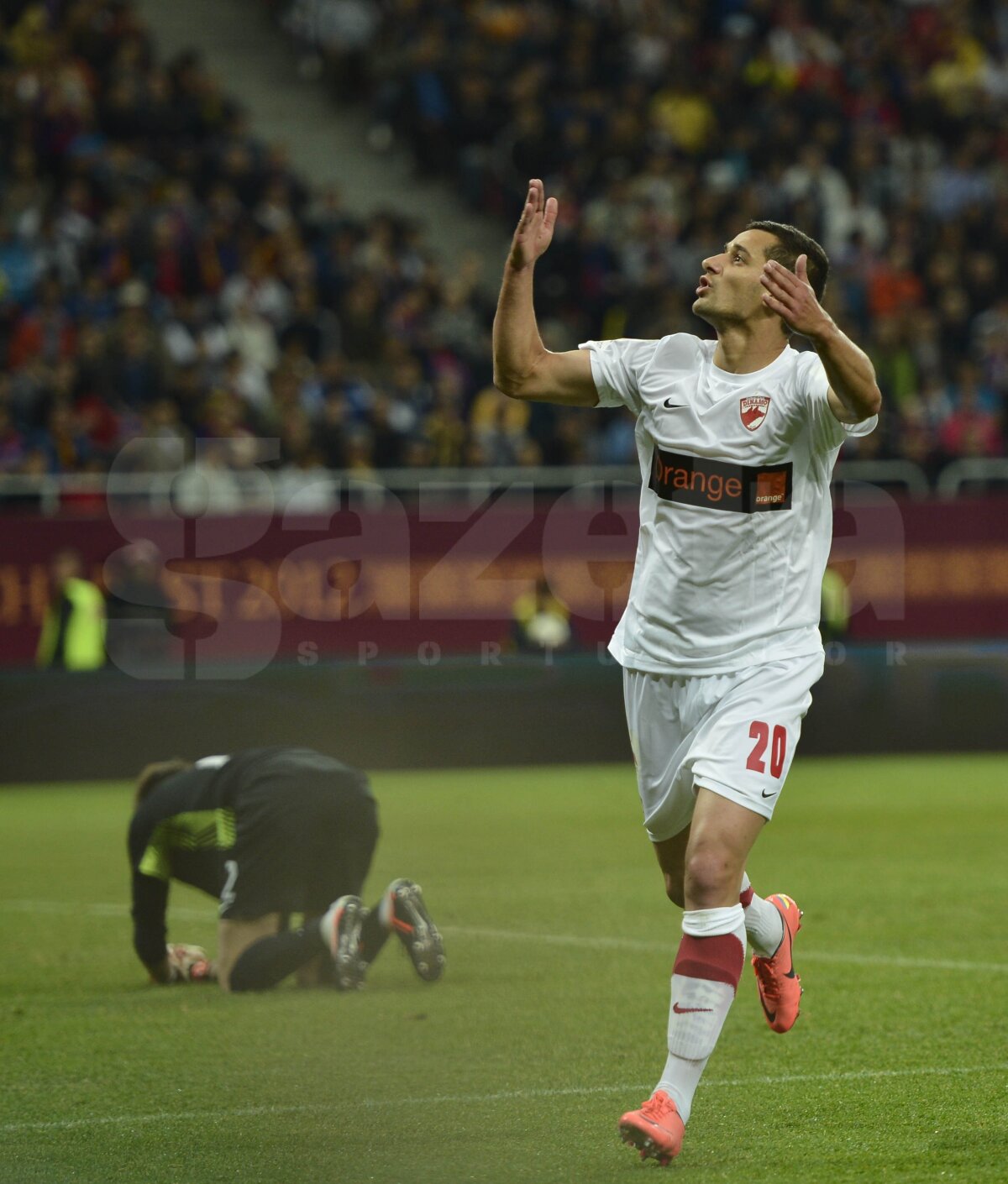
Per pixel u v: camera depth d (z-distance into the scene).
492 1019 22.67
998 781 52.25
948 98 88.19
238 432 58.88
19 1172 15.71
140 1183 15.30
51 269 66.31
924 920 29.89
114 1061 20.52
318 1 87.69
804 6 90.00
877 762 57.97
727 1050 20.61
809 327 15.57
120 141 74.44
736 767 16.22
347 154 85.44
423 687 55.72
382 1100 18.42
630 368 17.47
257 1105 18.28
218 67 88.50
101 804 49.97
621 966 26.52
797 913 18.80
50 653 53.78
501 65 84.44
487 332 73.69
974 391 69.25
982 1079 18.69
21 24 74.06
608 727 57.56
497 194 81.44
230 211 71.31
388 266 73.56
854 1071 19.25
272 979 24.27
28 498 54.66
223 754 54.22
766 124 82.88
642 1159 15.65
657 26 86.81
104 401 60.84
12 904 33.91
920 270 80.00
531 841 41.03
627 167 81.25
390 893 24.20
